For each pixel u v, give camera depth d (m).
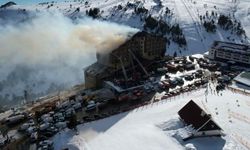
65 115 66.25
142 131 57.56
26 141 56.34
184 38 197.88
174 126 59.06
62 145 53.66
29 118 66.00
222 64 102.94
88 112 67.31
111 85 80.88
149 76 88.12
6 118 66.00
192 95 75.38
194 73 91.75
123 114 65.44
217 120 61.81
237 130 58.22
